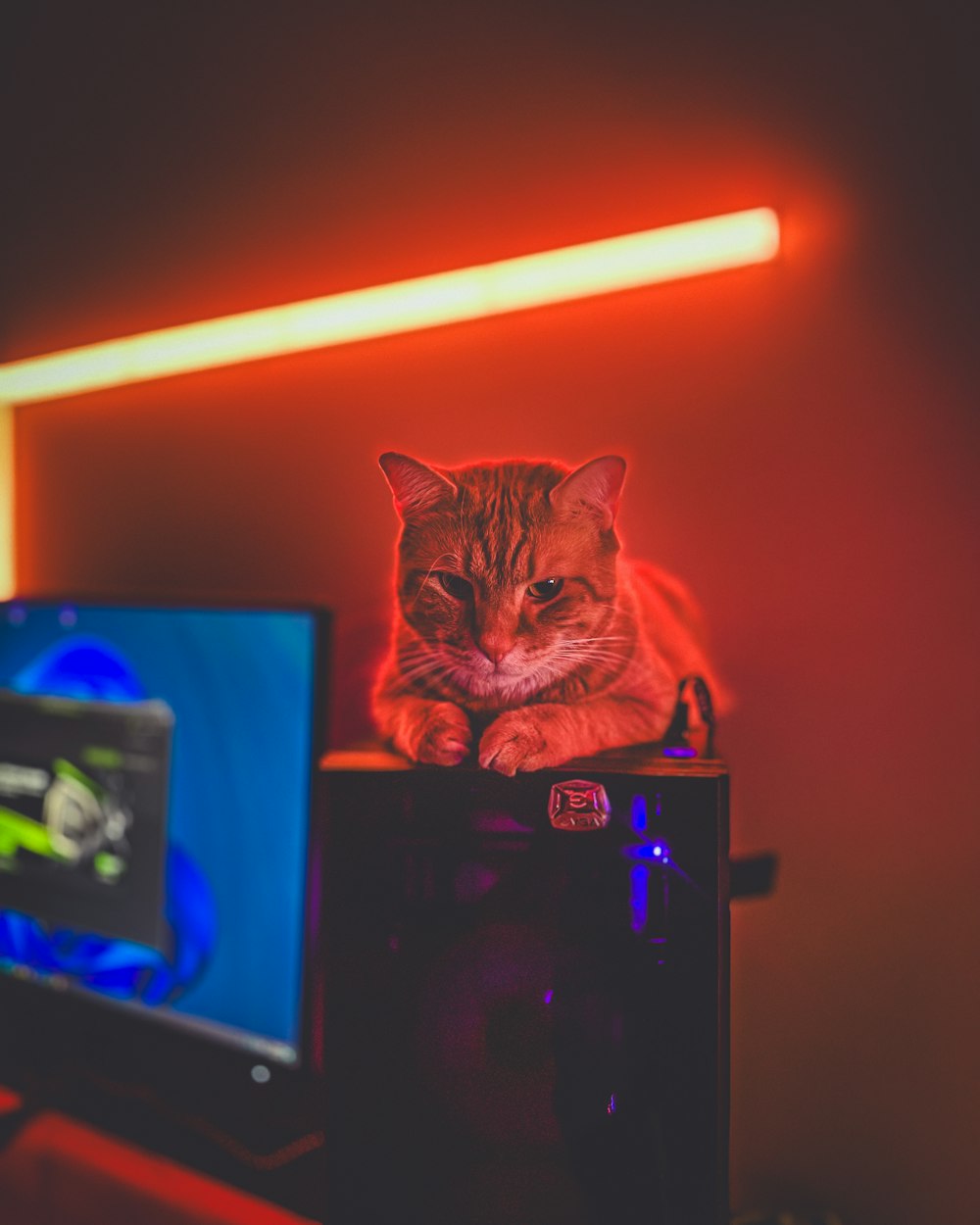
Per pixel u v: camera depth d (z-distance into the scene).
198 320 1.12
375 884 0.60
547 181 0.90
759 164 0.81
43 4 1.23
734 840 0.84
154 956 0.84
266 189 1.06
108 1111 0.94
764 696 0.83
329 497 1.05
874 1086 0.79
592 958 0.57
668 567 0.86
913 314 0.76
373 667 1.02
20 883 0.96
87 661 0.91
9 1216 0.81
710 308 0.85
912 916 0.78
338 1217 0.61
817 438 0.80
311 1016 0.75
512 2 0.92
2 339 1.30
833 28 0.78
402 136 0.98
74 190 1.22
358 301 0.99
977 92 0.73
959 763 0.76
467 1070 0.59
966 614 0.75
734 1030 0.84
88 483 1.25
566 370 0.91
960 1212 0.76
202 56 1.10
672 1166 0.56
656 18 0.85
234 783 0.80
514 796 0.58
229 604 0.81
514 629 0.84
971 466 0.75
